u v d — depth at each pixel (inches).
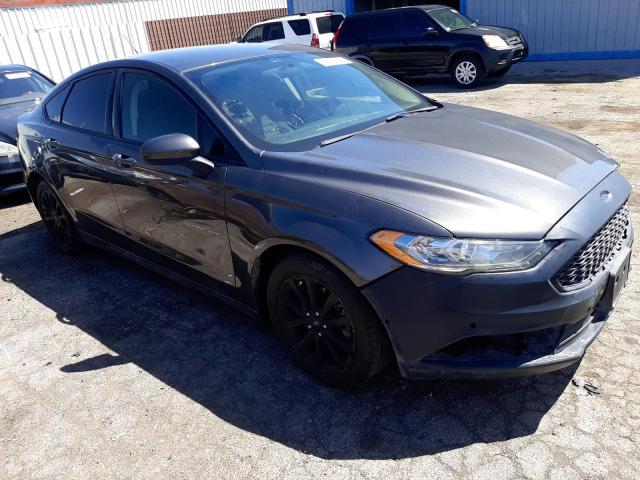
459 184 96.8
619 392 101.4
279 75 139.5
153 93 136.6
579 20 546.9
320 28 607.2
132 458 99.7
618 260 101.3
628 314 123.9
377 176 100.0
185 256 133.9
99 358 131.0
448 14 490.6
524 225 89.4
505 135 120.3
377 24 501.4
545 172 103.1
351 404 107.0
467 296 87.6
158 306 152.1
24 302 163.2
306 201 101.7
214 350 129.1
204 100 124.0
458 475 88.6
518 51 476.1
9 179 245.4
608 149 247.4
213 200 117.2
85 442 104.6
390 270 91.2
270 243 107.0
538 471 87.5
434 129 124.0
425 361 94.9
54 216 190.7
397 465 92.0
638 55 527.5
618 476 85.0
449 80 528.4
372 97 145.2
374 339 99.0
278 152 113.2
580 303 91.7
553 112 335.9
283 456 96.5
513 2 572.1
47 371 127.7
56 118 175.5
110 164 146.4
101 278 173.8
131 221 147.6
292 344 115.3
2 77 306.2
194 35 899.4
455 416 101.0
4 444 106.3
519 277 86.8
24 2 706.2
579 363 110.1
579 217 94.0
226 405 110.7
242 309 125.9
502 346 93.1
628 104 335.6
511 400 103.1
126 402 114.6
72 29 629.9
